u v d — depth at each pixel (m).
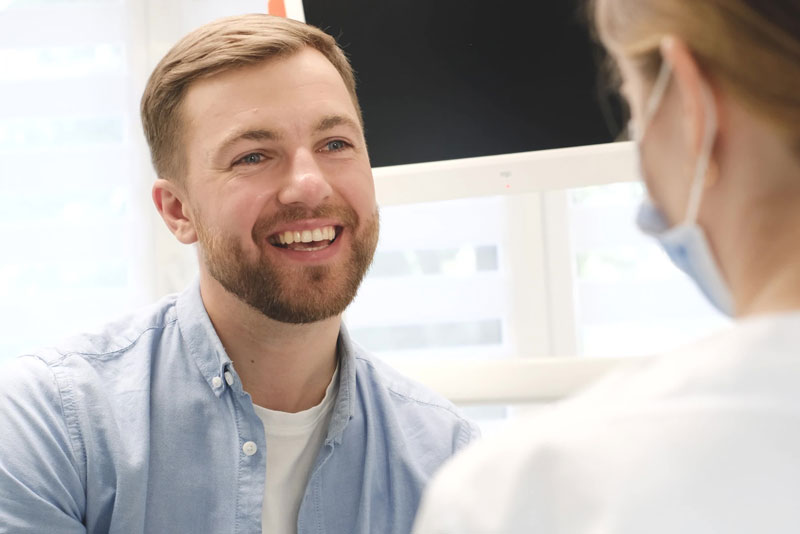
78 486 1.00
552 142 1.30
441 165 1.32
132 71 1.80
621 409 0.43
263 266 1.02
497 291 1.79
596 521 0.40
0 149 1.82
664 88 0.48
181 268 1.81
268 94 1.03
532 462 0.43
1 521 0.95
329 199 1.04
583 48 1.28
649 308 1.76
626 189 1.79
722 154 0.46
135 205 1.80
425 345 1.81
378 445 1.11
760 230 0.45
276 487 1.05
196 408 1.05
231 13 1.81
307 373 1.08
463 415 1.20
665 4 0.46
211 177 1.04
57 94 1.80
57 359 1.08
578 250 1.78
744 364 0.41
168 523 1.01
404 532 1.08
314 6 1.33
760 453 0.39
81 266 1.81
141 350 1.10
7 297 1.79
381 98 1.33
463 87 1.31
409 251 1.81
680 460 0.39
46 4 1.82
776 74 0.42
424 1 1.31
